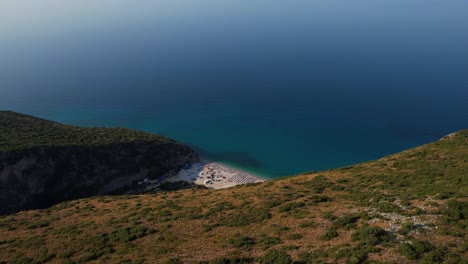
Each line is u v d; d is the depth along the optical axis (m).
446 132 121.06
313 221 25.55
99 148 85.00
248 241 23.81
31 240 31.05
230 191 42.06
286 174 102.31
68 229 32.94
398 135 121.94
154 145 96.75
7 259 27.47
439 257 16.81
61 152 78.38
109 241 28.27
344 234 21.94
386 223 22.28
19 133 85.00
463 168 35.16
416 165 39.91
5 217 40.56
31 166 72.81
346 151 114.12
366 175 39.44
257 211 30.50
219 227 28.20
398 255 17.73
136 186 86.00
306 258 19.42
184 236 27.25
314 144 120.94
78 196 77.88
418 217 22.36
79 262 24.94
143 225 31.42
